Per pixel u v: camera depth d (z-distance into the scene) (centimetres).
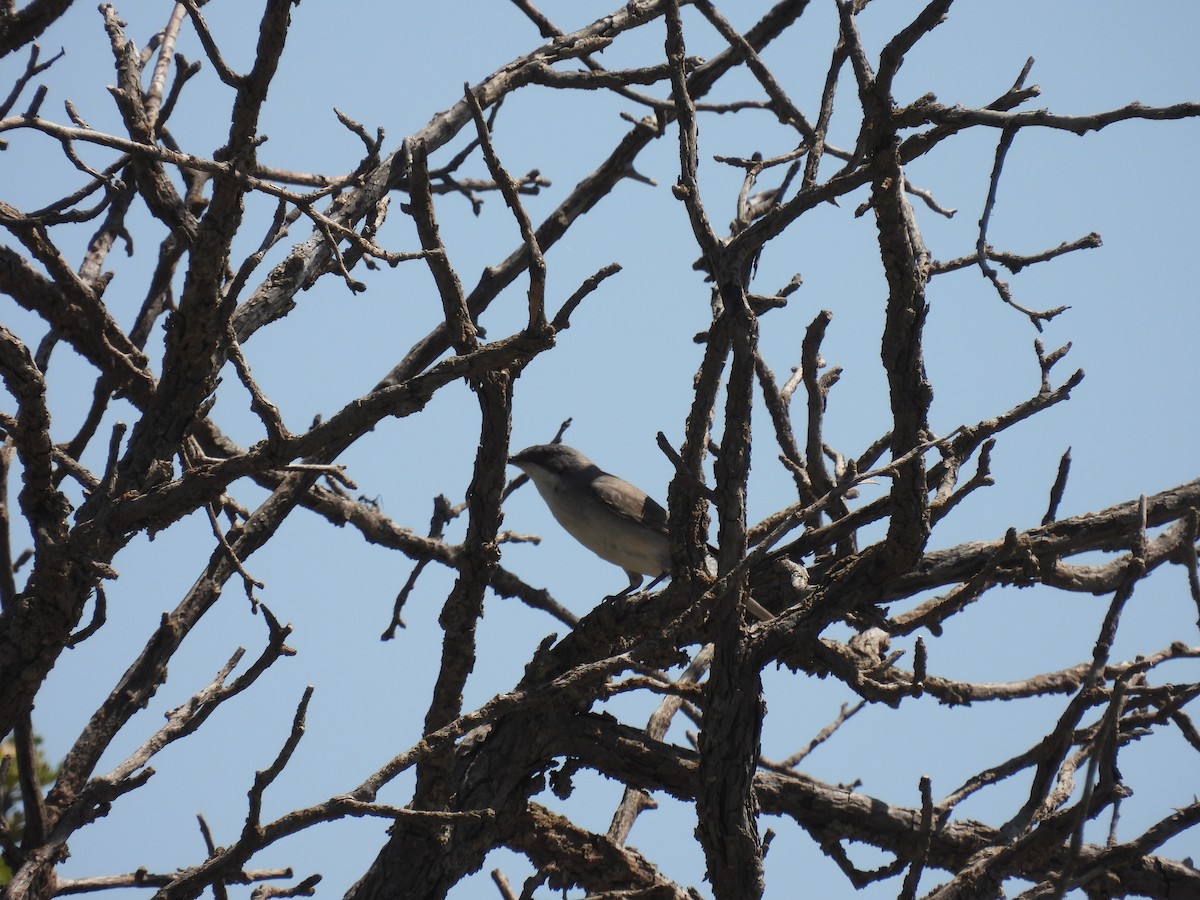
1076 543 1109
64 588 1019
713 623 1128
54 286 1205
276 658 1035
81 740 1100
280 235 1239
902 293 956
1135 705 1021
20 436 993
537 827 1241
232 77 970
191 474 1014
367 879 1142
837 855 995
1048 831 909
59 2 1132
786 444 1280
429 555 1498
